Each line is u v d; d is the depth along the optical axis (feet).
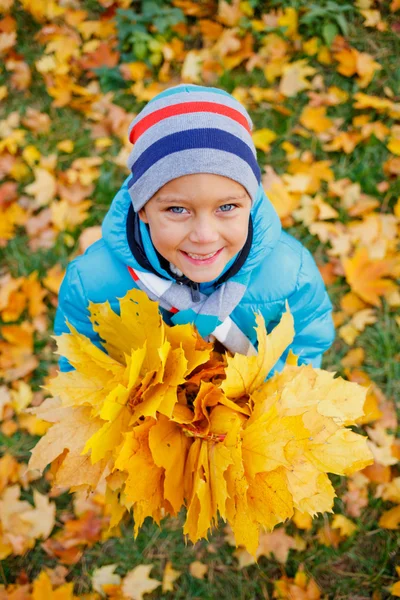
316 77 7.55
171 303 3.68
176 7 8.14
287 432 2.59
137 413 2.93
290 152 7.06
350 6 7.65
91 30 8.09
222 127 2.87
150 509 2.88
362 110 7.41
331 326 4.74
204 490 2.74
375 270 6.23
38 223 6.79
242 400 3.19
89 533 5.37
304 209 6.63
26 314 6.40
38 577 5.25
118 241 3.67
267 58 7.73
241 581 5.30
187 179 2.78
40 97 7.75
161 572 5.37
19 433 5.88
